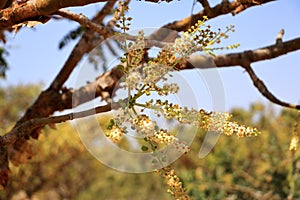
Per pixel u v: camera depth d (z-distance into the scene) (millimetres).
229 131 1436
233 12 2170
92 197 9500
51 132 7480
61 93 2561
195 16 2240
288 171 4355
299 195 4082
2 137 1639
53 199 8586
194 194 4363
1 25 1558
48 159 7551
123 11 1435
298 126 1797
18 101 9383
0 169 2303
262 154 4738
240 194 4512
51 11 1478
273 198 4375
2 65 3051
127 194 10141
